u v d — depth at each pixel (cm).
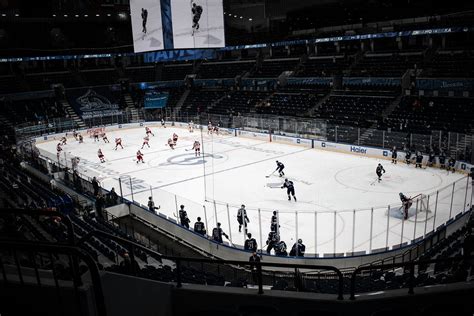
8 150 3422
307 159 3319
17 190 1972
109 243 1570
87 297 501
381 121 3641
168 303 628
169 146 4088
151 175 3031
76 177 2655
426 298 582
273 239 1658
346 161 3203
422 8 4628
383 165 3044
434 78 3753
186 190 2639
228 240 1852
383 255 1612
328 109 4247
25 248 477
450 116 3416
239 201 2367
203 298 621
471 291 589
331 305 575
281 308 593
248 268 1662
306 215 2103
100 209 2198
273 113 4622
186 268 1259
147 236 2100
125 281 576
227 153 3659
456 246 1393
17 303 524
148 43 2752
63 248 465
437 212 2038
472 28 3731
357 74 4503
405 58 4466
